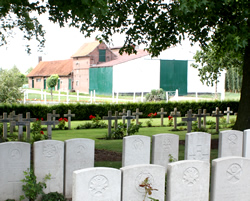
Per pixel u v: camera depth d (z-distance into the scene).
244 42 12.88
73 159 8.16
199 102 29.38
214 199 6.47
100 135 17.44
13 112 17.27
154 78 48.44
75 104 25.30
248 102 15.81
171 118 21.70
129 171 5.94
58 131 19.16
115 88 48.34
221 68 24.33
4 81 25.69
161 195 6.22
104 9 9.70
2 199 7.28
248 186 6.70
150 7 14.67
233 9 13.64
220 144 10.09
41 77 72.62
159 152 9.48
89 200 5.67
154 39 15.22
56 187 7.86
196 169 6.36
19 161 7.36
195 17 13.19
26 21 13.54
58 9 11.59
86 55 57.50
